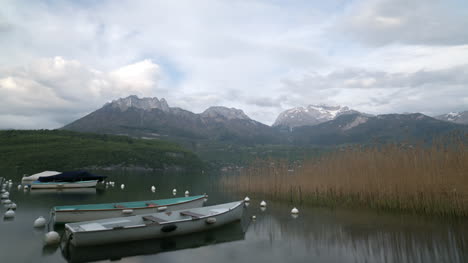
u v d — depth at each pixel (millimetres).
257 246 14195
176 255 12719
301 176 30188
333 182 26641
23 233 15930
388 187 22531
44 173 48750
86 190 40031
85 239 12766
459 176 19062
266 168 36594
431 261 11672
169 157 147125
